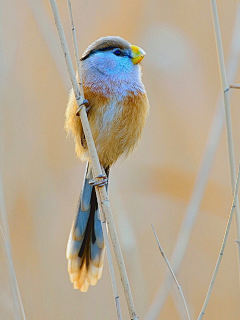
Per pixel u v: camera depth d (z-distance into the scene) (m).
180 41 10.15
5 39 9.44
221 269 9.65
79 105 6.20
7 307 6.52
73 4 10.06
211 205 9.84
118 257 5.77
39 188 9.34
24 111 9.48
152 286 9.27
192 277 9.54
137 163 9.77
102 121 7.24
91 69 7.36
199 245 9.70
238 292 9.55
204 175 7.84
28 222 9.15
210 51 10.45
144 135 10.02
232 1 10.80
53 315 8.89
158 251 9.44
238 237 6.55
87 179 7.53
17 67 9.59
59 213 9.35
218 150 10.18
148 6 10.21
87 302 9.05
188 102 10.14
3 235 6.54
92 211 7.47
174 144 9.97
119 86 7.32
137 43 9.99
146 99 7.68
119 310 5.56
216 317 9.37
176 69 10.12
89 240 7.39
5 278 6.66
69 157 9.66
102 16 10.02
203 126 10.07
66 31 9.89
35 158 9.45
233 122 10.41
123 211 8.30
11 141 9.30
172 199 9.52
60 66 8.41
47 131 9.63
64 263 9.19
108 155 7.65
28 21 9.74
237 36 8.28
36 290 8.98
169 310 9.02
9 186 9.17
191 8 10.48
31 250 9.08
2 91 9.13
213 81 10.31
